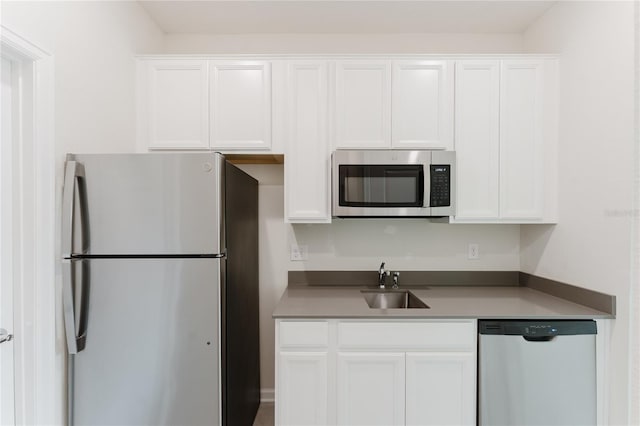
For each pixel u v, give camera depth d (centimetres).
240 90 220
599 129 182
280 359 182
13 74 142
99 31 185
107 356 156
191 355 156
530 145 218
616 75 171
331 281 260
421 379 181
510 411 178
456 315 180
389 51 265
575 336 177
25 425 144
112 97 196
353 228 261
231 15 240
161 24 252
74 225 154
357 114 220
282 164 263
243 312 205
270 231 263
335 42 266
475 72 218
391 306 246
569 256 206
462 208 219
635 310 163
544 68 217
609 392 175
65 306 151
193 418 157
